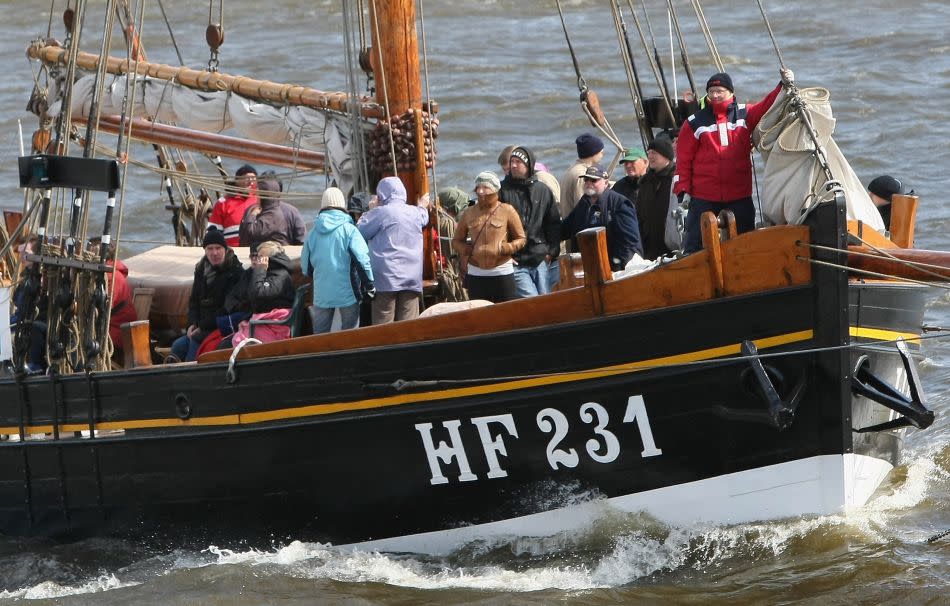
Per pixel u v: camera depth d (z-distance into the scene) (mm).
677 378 29688
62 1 136625
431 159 38438
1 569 35500
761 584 30266
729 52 112750
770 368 29297
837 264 28406
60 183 35281
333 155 39875
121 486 35094
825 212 28406
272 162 43906
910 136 83875
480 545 32562
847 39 115062
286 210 44188
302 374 32312
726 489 30609
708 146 31500
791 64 107812
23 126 94562
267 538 34125
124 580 34062
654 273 29422
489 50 119062
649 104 46812
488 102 98312
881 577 30281
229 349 33031
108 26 37406
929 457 38500
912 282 29500
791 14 125188
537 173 40875
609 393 30188
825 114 29906
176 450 34094
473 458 31594
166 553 35344
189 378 33562
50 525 36469
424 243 38094
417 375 31375
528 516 31938
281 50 120438
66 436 35906
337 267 34125
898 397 30094
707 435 30062
